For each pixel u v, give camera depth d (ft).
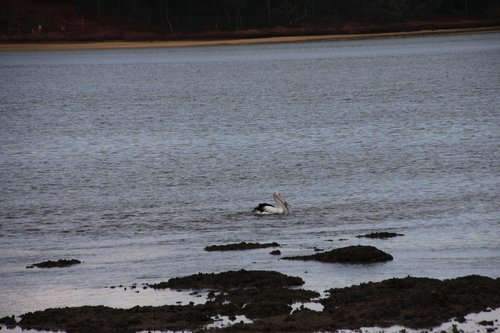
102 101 565.94
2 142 358.64
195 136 359.46
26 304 137.18
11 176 270.26
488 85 556.92
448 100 474.08
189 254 166.20
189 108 493.36
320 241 174.09
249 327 119.65
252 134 358.02
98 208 218.38
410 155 285.23
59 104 549.13
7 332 122.72
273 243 171.73
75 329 122.31
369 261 153.79
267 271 145.89
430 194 220.84
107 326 122.62
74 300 138.00
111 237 185.78
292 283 140.05
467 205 206.08
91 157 308.40
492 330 117.29
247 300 131.34
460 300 127.34
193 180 254.47
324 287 138.82
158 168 278.46
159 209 214.69
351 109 449.89
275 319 122.93
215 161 288.30
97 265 160.35
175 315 125.49
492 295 129.49
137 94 614.75
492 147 296.10
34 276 153.69
